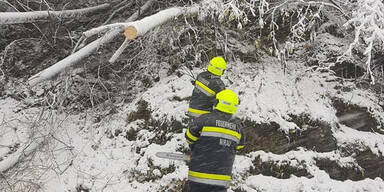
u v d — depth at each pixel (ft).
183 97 18.97
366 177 17.28
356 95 19.83
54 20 23.24
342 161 17.17
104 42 19.30
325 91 19.62
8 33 25.12
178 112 18.17
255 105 18.04
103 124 20.53
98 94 22.13
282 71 20.53
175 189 15.88
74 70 21.81
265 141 17.19
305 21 21.57
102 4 25.41
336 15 21.65
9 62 23.80
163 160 16.85
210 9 19.13
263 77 19.76
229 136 12.67
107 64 22.97
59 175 17.52
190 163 12.88
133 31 14.69
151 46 21.66
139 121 19.24
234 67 20.49
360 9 17.13
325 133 17.57
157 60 22.24
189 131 12.96
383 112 19.72
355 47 20.49
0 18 19.11
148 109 19.36
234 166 16.44
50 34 23.34
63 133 20.25
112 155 18.48
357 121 19.12
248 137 17.26
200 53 20.68
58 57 24.07
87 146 19.33
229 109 12.84
